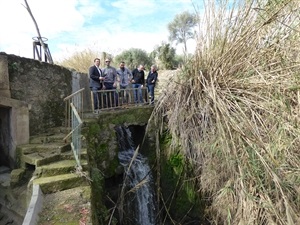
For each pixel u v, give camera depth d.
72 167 3.97
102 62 9.95
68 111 6.15
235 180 3.34
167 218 5.67
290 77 3.55
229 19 4.33
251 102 3.75
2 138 5.35
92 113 6.58
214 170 3.88
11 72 4.91
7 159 5.18
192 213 5.06
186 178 5.13
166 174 5.78
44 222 2.97
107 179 5.88
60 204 3.31
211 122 4.08
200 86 4.51
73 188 3.70
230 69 4.25
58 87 6.05
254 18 4.11
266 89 3.73
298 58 3.70
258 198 3.05
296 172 2.89
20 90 5.09
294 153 3.12
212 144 3.82
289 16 3.91
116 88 7.54
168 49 13.74
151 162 6.23
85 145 4.82
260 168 3.12
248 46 4.16
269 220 2.81
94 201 4.05
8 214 4.18
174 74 5.42
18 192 4.03
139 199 5.99
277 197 2.88
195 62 4.69
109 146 5.98
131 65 14.04
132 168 6.19
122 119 6.32
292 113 3.33
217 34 4.52
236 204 3.30
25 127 4.91
